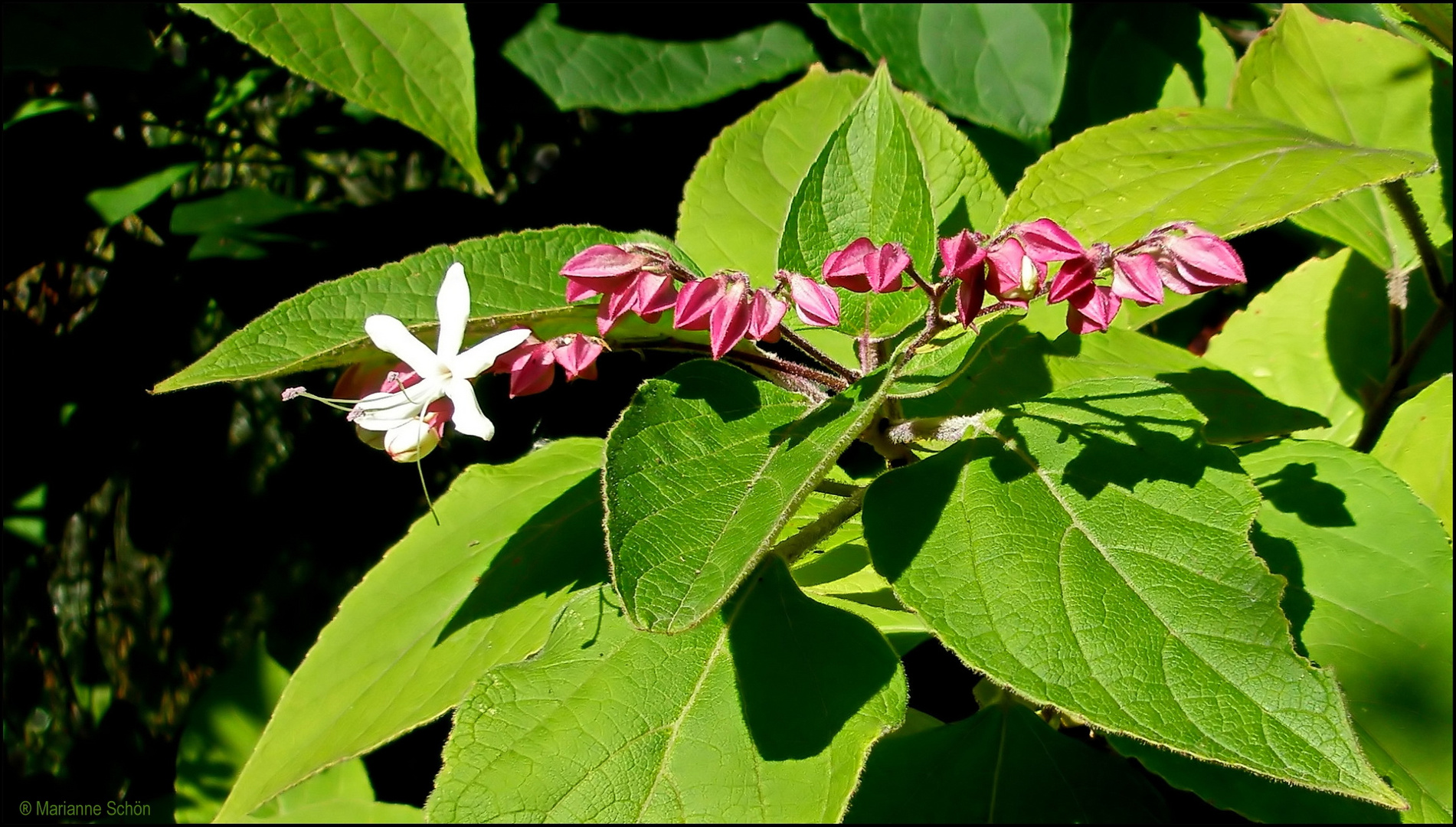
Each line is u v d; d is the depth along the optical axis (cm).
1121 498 25
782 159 36
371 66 32
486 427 25
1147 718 22
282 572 60
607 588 26
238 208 47
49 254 48
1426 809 25
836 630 25
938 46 37
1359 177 27
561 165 48
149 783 69
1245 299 43
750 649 25
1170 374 32
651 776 24
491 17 41
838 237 28
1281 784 26
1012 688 23
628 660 25
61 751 74
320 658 30
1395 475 29
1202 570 23
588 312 27
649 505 23
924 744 28
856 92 36
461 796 23
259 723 49
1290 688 22
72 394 52
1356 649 27
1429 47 34
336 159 63
